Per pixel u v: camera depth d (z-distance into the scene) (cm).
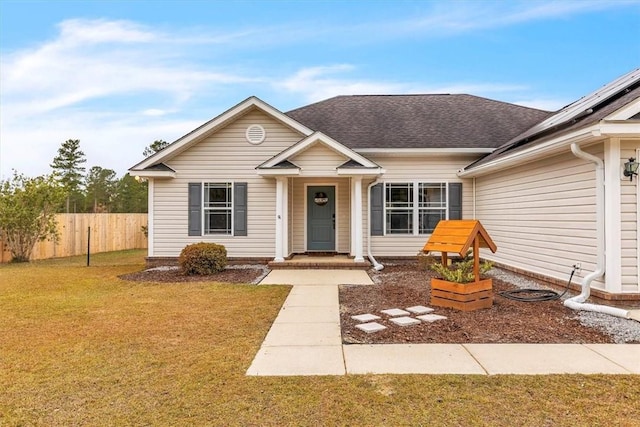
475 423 295
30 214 1416
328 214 1338
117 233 1939
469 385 360
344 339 499
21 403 330
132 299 731
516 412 311
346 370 397
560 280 779
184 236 1231
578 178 723
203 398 338
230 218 1234
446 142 1244
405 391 349
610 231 637
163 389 355
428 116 1421
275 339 499
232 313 626
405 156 1263
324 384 364
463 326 546
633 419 300
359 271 1071
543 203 848
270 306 672
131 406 324
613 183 636
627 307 628
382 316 604
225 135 1232
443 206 1270
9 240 1424
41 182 1473
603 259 650
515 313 615
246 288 827
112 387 359
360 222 1139
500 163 946
